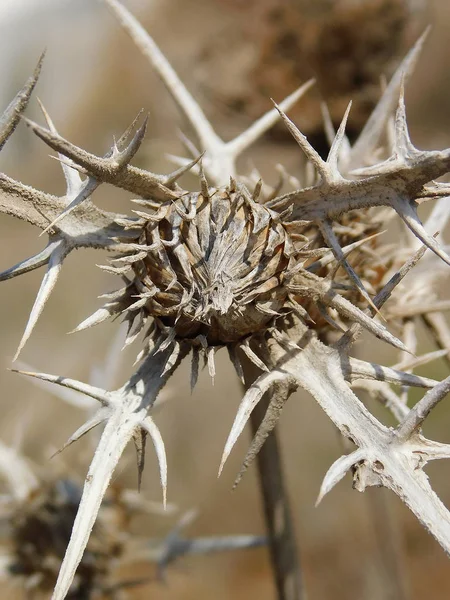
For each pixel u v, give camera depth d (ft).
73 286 2.22
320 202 0.52
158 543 0.77
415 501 0.48
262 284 0.52
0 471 0.76
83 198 0.50
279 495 0.68
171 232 0.52
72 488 0.75
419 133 1.44
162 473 0.50
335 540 1.74
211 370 0.51
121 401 0.52
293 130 0.50
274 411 0.52
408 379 0.52
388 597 1.07
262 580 1.78
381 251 0.62
